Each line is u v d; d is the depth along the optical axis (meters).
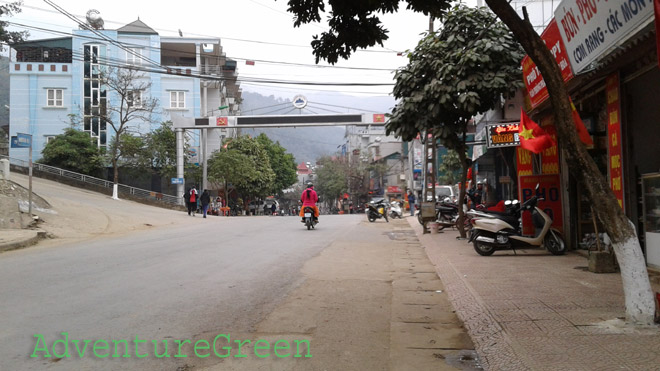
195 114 43.84
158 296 6.96
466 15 13.14
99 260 10.23
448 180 38.66
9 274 8.51
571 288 7.19
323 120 34.47
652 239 7.77
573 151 5.15
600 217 5.28
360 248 13.45
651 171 7.77
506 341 4.82
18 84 41.34
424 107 13.84
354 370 4.39
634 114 8.02
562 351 4.45
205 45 44.44
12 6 22.98
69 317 5.80
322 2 7.26
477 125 21.16
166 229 18.81
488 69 12.60
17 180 31.23
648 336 4.77
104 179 42.47
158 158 39.81
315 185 75.69
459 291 7.39
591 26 7.20
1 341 4.92
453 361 4.65
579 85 9.10
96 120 42.03
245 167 41.22
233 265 9.81
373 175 67.88
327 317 6.18
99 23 42.25
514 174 16.17
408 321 6.06
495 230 10.98
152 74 43.03
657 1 4.57
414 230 20.03
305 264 10.27
